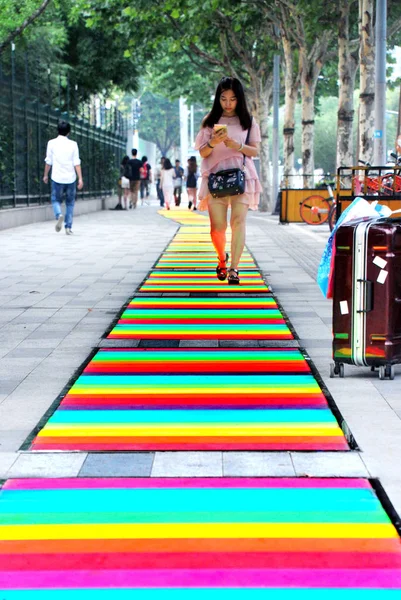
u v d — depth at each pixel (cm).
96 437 447
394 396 523
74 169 1812
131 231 1959
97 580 297
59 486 379
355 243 553
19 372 592
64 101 2977
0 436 453
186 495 367
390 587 291
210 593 288
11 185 2147
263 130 3453
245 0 2712
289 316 805
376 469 396
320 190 2333
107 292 968
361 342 560
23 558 312
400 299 561
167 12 2969
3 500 363
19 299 915
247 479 386
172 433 453
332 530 332
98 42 3334
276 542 323
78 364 615
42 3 2612
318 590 290
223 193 905
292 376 570
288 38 2783
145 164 4428
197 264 1259
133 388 543
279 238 1802
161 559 311
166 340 693
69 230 1834
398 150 1625
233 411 491
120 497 366
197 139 911
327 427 460
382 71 1675
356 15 2748
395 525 336
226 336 708
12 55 2139
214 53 3931
